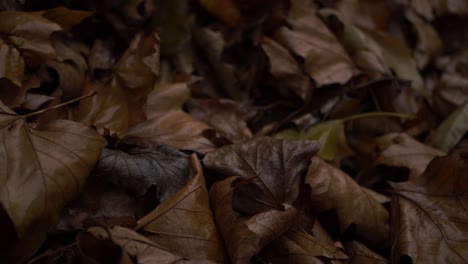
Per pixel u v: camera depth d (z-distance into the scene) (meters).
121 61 0.68
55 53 0.64
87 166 0.58
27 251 0.55
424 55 0.90
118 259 0.55
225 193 0.60
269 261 0.60
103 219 0.59
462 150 0.76
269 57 0.76
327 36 0.80
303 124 0.75
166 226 0.58
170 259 0.55
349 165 0.76
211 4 0.78
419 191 0.68
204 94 0.77
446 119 0.78
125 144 0.65
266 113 0.77
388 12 0.91
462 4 0.96
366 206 0.66
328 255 0.60
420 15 0.92
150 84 0.67
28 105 0.62
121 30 0.74
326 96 0.77
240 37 0.79
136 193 0.61
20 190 0.55
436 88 0.85
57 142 0.58
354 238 0.66
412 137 0.77
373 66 0.81
